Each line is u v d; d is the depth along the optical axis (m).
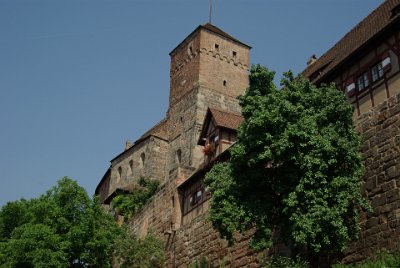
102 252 31.67
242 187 18.52
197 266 28.48
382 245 17.89
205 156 32.81
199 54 50.31
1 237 36.00
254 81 19.67
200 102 48.22
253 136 18.05
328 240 16.94
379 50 20.58
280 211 18.47
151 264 31.73
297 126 17.81
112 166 57.94
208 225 28.84
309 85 19.41
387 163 18.67
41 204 31.91
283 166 18.25
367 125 20.06
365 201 18.28
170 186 35.03
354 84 21.59
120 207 45.56
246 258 24.86
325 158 17.70
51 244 29.91
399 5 21.73
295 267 18.36
